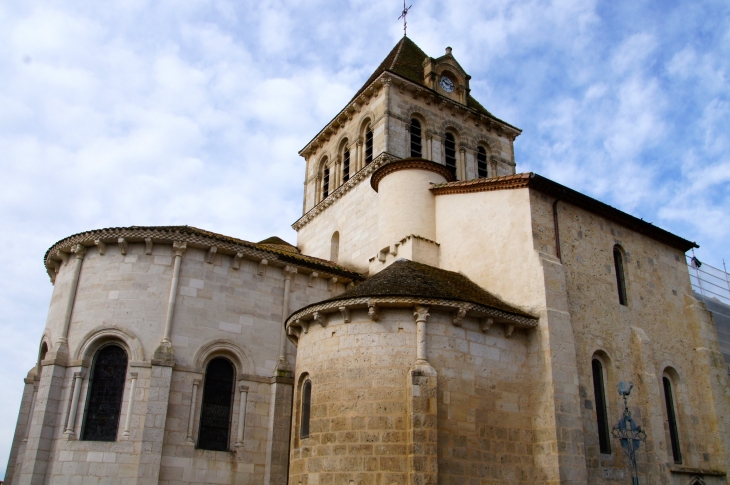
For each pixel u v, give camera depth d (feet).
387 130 121.19
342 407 64.59
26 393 86.79
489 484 63.77
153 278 84.17
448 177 101.40
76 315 83.35
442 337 66.44
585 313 77.92
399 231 95.45
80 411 78.43
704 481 81.76
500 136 142.00
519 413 68.74
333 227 127.65
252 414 83.87
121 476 74.23
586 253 82.02
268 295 90.63
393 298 65.82
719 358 92.53
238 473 80.28
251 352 86.48
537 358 70.69
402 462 60.39
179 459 77.10
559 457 65.31
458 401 64.85
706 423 88.07
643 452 75.82
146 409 76.54
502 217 81.87
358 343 66.39
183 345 82.07
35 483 74.23
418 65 139.95
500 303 76.18
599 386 76.59
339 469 62.23
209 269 87.10
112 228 84.89
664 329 88.69
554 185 80.18
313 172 145.28
